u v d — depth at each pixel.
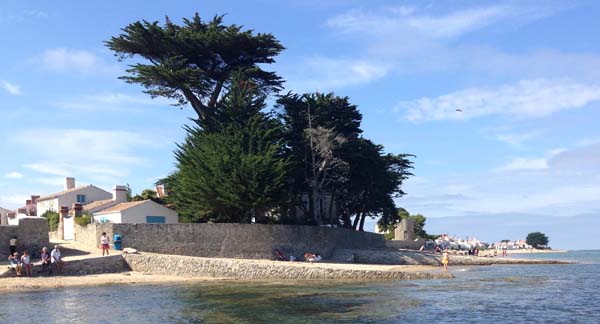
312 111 68.69
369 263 66.06
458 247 142.50
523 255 151.25
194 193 55.88
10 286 37.97
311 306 29.70
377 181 75.62
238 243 55.88
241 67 65.69
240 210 57.44
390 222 91.25
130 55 65.88
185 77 61.91
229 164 55.38
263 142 58.91
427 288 38.50
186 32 63.72
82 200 80.75
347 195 78.31
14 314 26.91
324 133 65.44
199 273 46.06
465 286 40.03
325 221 80.44
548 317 26.39
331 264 54.47
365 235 80.06
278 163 56.88
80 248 50.19
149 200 62.94
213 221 59.81
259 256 56.91
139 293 35.31
